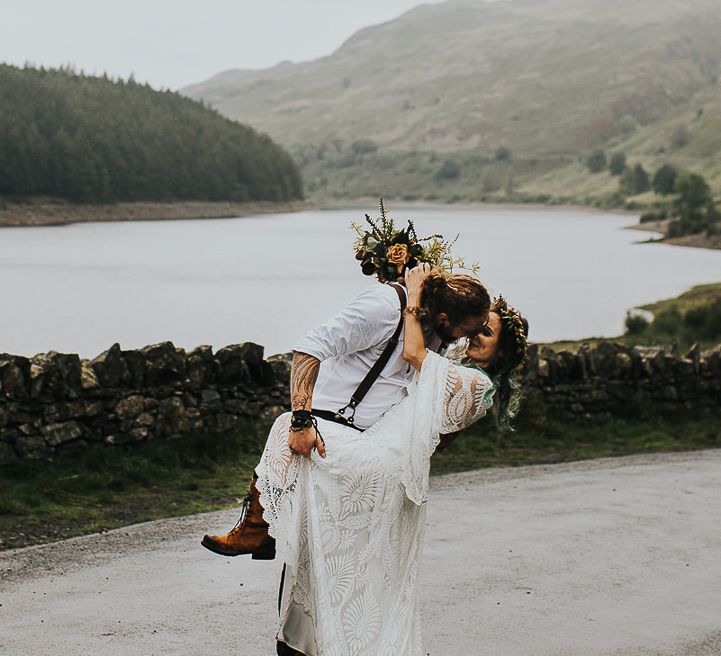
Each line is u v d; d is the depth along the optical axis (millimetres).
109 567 6375
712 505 8852
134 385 9797
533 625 5543
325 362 4125
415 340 4008
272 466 3971
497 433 12312
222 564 6551
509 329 4270
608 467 10828
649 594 6188
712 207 131375
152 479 9062
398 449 3934
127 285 60219
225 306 48250
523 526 7867
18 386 8883
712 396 14359
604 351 13609
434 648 5137
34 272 70438
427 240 4395
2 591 5781
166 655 4848
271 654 4926
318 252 97250
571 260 88562
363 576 3936
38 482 8438
